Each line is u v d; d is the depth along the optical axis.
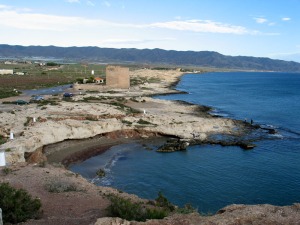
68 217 17.31
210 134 57.12
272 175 37.78
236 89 157.75
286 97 122.88
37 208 17.98
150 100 94.00
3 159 28.84
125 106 76.06
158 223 14.04
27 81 142.75
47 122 51.34
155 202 21.67
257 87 173.12
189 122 61.31
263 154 46.44
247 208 16.50
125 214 16.84
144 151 47.50
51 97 90.00
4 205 16.55
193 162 42.56
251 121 67.62
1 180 24.05
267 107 95.19
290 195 32.31
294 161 43.19
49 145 45.41
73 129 49.78
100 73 199.75
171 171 39.03
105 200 21.02
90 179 35.97
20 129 46.66
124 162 42.31
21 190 19.20
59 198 20.97
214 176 37.44
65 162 41.25
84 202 20.38
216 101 108.00
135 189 33.47
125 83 127.50
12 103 76.62
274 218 15.02
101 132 52.66
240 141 52.22
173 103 92.06
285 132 60.97
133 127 55.88
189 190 33.34
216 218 14.80
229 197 31.78
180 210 19.20
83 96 93.12
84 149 46.72
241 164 41.84
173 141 51.28
